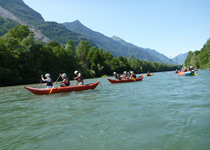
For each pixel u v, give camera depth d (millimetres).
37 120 5879
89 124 5090
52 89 12938
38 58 48062
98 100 9148
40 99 10805
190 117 5203
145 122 4973
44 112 6996
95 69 70000
